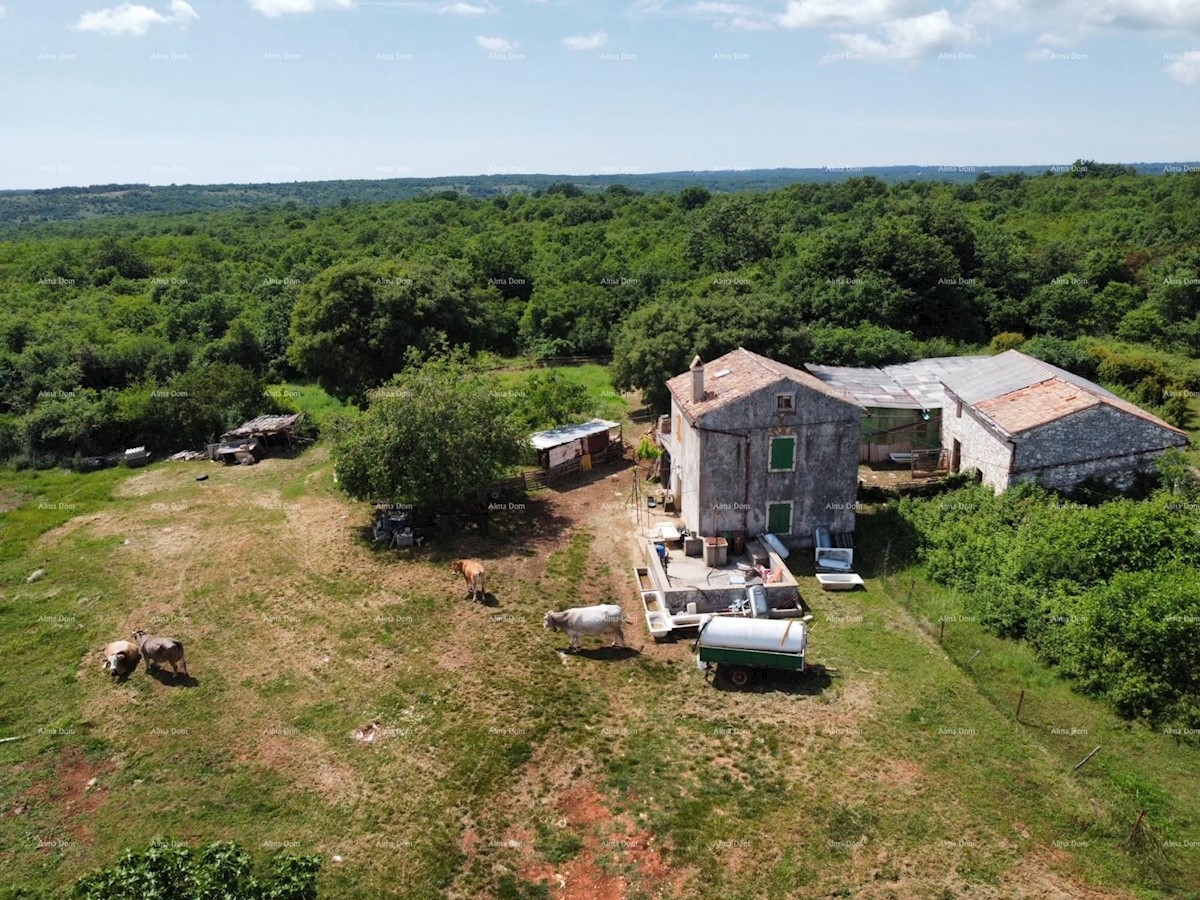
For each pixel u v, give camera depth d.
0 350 46.66
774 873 14.95
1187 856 15.20
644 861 15.29
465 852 15.56
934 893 14.46
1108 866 14.99
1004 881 14.70
